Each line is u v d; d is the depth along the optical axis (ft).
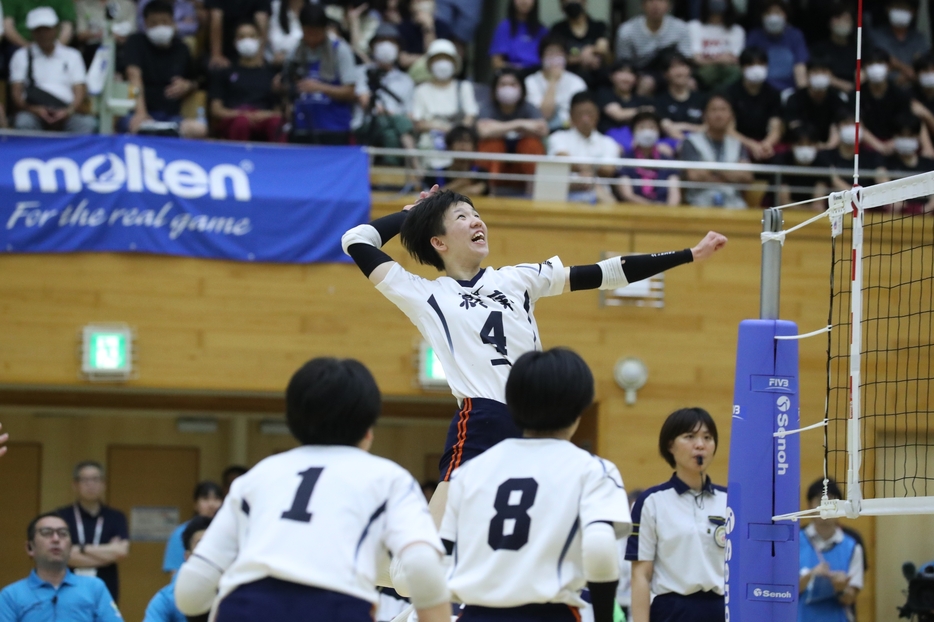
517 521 33.22
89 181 95.04
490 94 110.83
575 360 34.55
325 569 29.91
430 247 44.52
